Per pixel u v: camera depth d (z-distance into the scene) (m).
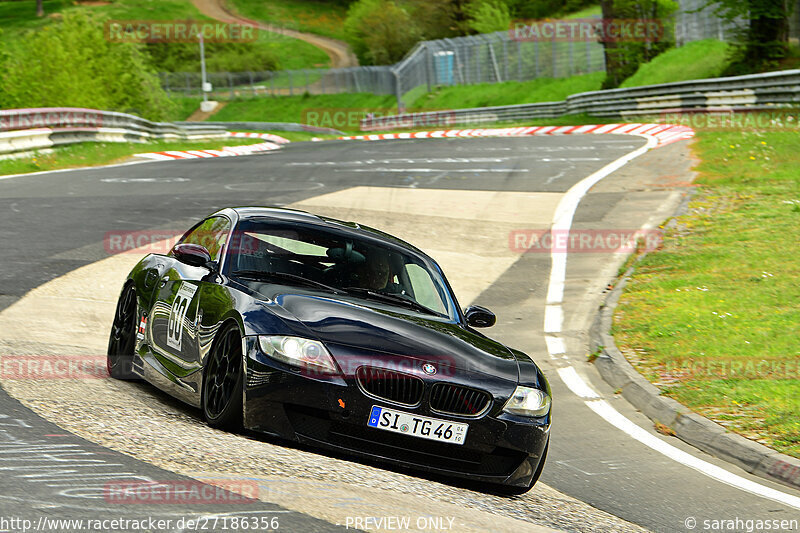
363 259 13.95
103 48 117.50
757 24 85.44
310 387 10.80
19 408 11.36
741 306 24.31
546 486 13.03
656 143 60.06
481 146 65.44
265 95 199.62
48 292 22.30
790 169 44.03
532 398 11.86
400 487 10.42
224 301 12.18
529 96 135.12
